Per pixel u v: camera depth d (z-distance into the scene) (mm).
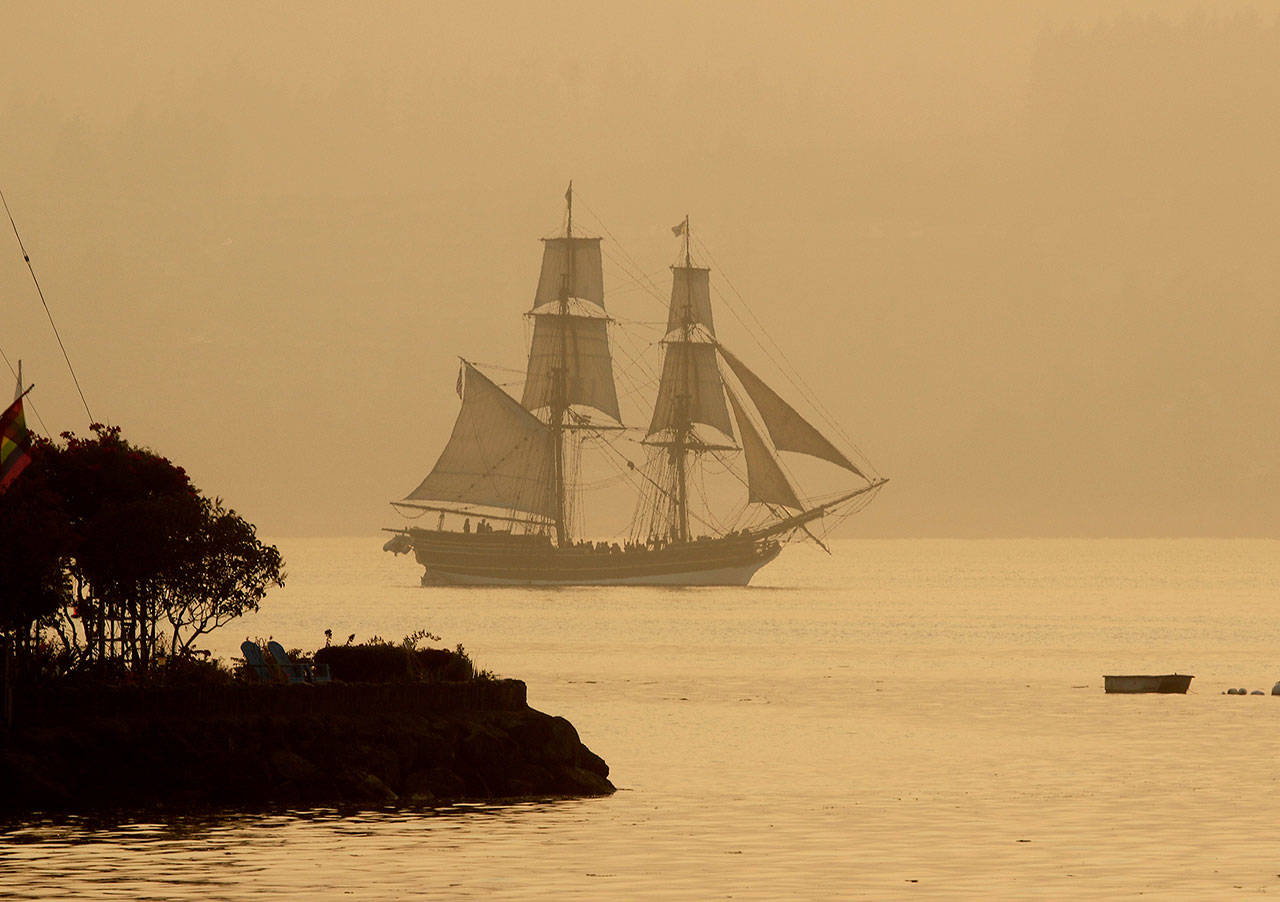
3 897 188625
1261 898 191000
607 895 192500
